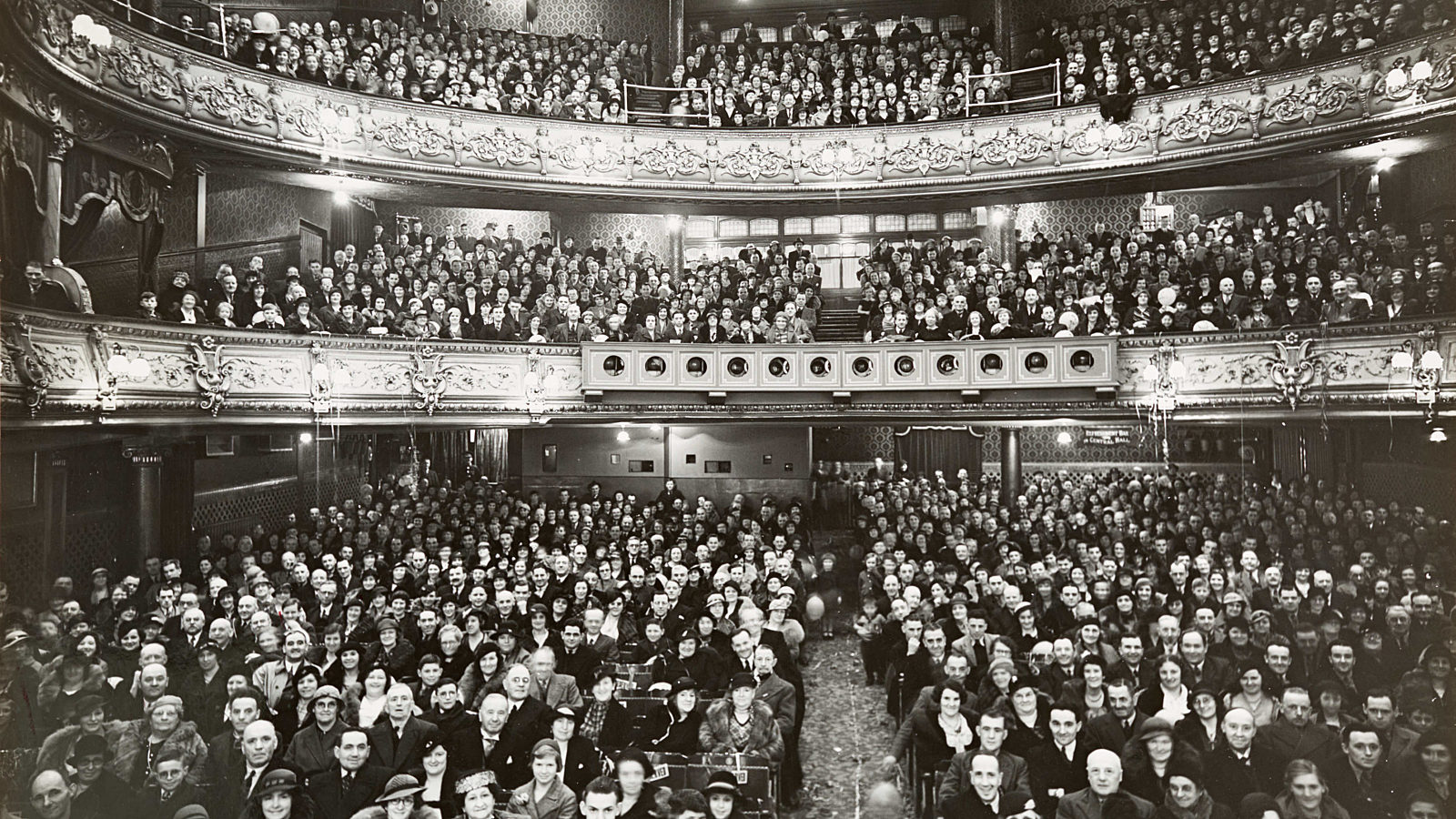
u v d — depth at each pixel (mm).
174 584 12930
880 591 14320
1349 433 20984
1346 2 18188
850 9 27844
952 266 20438
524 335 19531
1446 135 16859
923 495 21359
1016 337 18406
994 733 7547
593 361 19188
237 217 20156
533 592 13195
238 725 7836
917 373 18766
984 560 15844
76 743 7309
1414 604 11203
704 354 19312
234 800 7598
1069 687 8719
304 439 22516
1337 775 7758
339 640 10258
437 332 18297
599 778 6961
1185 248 19297
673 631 11734
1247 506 18203
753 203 22094
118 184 15547
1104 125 19750
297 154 17766
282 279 20688
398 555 16891
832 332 22453
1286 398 16281
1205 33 20359
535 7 26750
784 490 25016
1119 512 18359
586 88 21766
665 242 28312
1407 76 16406
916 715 8852
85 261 16781
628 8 27344
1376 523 16453
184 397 14578
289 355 16297
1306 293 17078
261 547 16750
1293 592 11477
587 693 10141
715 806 6867
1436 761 7359
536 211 24891
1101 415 18000
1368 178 21797
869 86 22391
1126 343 17750
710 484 25266
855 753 11172
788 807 9656
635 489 25469
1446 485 16609
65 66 13562
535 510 20906
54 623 10336
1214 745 8172
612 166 21047
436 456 27297
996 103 20781
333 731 8117
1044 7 26391
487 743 8289
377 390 17344
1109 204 27000
